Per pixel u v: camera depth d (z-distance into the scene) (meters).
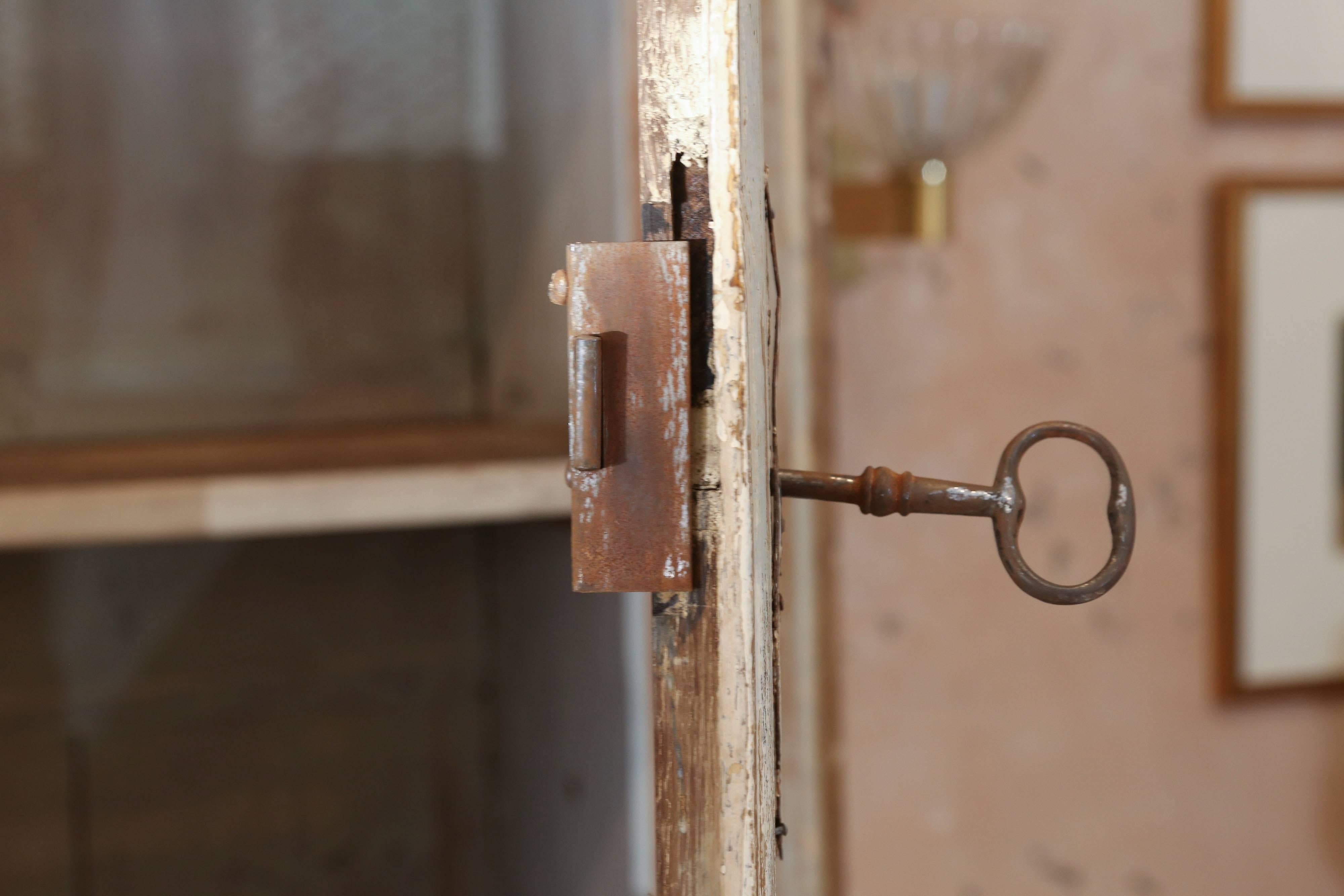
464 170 1.36
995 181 1.33
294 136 1.31
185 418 1.29
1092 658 1.41
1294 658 1.46
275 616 1.32
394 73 1.33
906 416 1.33
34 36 1.23
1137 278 1.38
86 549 1.26
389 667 1.36
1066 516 1.38
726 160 0.65
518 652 1.27
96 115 1.25
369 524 0.91
